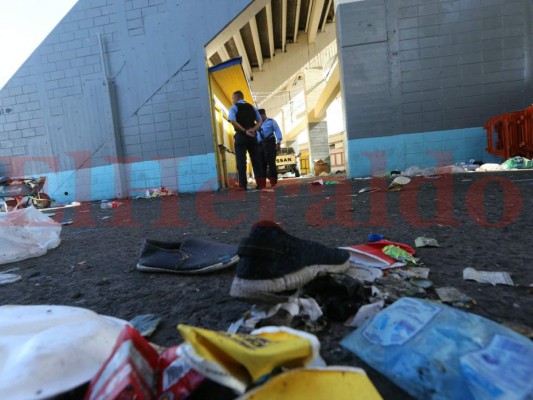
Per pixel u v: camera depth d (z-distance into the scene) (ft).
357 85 18.37
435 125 18.21
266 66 56.65
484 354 1.73
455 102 18.01
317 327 2.47
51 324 2.12
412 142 18.39
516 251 3.99
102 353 1.82
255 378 1.49
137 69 19.95
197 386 1.56
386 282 3.11
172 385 1.61
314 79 58.29
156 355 1.84
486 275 3.23
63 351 1.71
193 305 3.18
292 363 1.68
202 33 19.43
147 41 19.76
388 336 2.09
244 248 2.72
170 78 19.90
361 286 2.76
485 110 17.89
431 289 2.98
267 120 21.06
